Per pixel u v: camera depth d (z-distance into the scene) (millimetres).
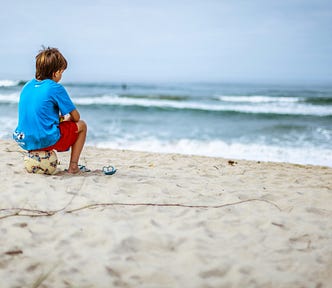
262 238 2537
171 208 3021
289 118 15336
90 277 2029
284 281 2020
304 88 44562
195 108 18297
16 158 4691
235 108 19328
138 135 10555
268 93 32094
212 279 2045
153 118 14617
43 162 3584
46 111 3342
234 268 2145
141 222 2721
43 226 2586
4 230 2504
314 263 2207
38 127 3350
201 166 5605
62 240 2412
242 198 3408
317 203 3340
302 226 2752
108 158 5941
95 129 11391
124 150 7117
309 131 11844
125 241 2428
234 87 45875
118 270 2105
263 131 11812
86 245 2369
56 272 2059
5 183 3361
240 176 4785
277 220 2848
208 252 2322
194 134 11023
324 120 14719
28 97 3389
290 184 4258
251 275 2078
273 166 6199
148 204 3059
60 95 3387
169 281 2018
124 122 13203
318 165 7047
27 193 3129
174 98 24359
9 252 2238
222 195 3479
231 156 8055
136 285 1974
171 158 6328
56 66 3457
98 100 21922
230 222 2795
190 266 2164
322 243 2480
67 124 3529
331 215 3016
